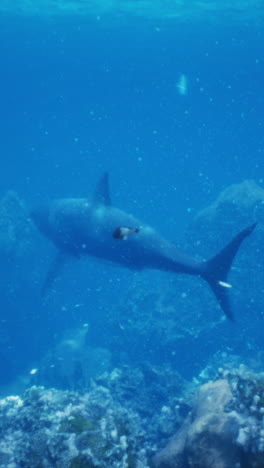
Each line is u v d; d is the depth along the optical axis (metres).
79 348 16.12
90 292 18.89
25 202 17.02
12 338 16.16
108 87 70.62
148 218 34.75
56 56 47.56
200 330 13.52
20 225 15.99
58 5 27.00
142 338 14.12
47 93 76.06
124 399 9.67
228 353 13.47
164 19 31.78
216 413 5.02
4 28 34.12
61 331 17.58
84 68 55.34
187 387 10.51
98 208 7.50
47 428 5.00
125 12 29.47
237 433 4.54
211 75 62.81
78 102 86.44
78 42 40.38
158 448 6.93
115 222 7.20
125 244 7.05
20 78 62.12
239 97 84.38
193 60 51.81
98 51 45.28
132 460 4.73
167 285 14.83
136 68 56.22
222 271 6.55
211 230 14.27
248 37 38.44
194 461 4.73
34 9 28.05
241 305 13.45
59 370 14.74
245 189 14.40
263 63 53.06
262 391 4.77
